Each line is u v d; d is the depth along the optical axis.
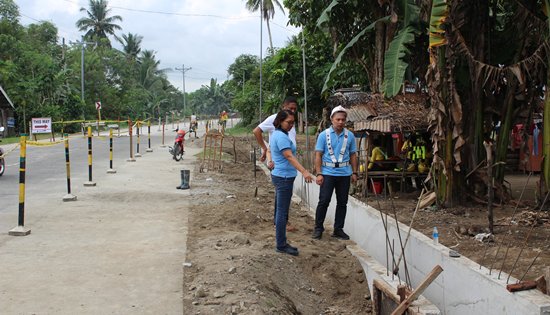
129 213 8.49
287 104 6.48
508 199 8.72
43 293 4.69
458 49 8.17
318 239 7.27
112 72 62.62
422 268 5.36
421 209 8.48
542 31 8.10
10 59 41.72
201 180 13.18
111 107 58.12
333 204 8.40
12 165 16.14
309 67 20.61
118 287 4.88
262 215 8.62
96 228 7.33
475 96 8.57
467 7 8.23
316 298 5.61
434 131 8.44
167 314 4.28
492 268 4.79
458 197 8.58
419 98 10.25
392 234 6.00
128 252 6.07
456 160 8.26
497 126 9.88
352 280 6.15
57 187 11.34
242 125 49.69
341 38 12.57
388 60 9.12
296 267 6.02
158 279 5.12
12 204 9.21
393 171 9.87
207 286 4.89
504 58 9.01
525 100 8.66
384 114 9.84
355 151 7.33
